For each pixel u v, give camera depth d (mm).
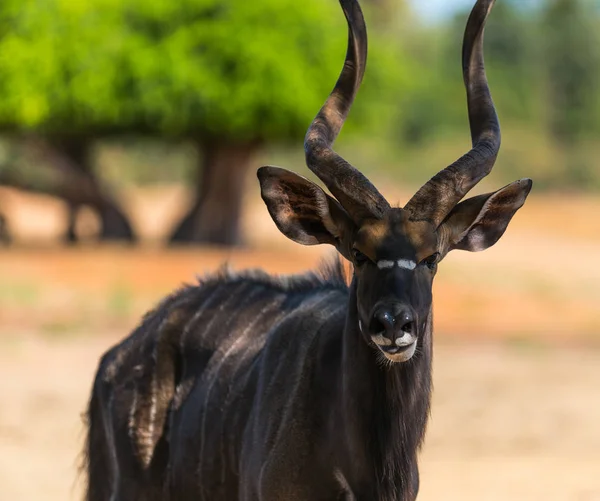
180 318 11922
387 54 50312
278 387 10359
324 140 9914
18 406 22859
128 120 45875
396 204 10375
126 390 11891
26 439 20484
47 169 52031
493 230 9977
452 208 9680
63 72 45031
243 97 45031
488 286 43688
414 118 115938
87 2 45500
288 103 45156
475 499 17031
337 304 10664
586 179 104312
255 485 10297
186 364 11766
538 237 70938
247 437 10547
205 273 12609
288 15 46281
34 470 18500
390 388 9469
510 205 9914
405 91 56844
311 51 46625
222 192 49938
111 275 40844
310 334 10461
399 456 9547
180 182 115875
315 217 9805
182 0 45500
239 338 11469
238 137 47594
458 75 120375
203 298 12023
